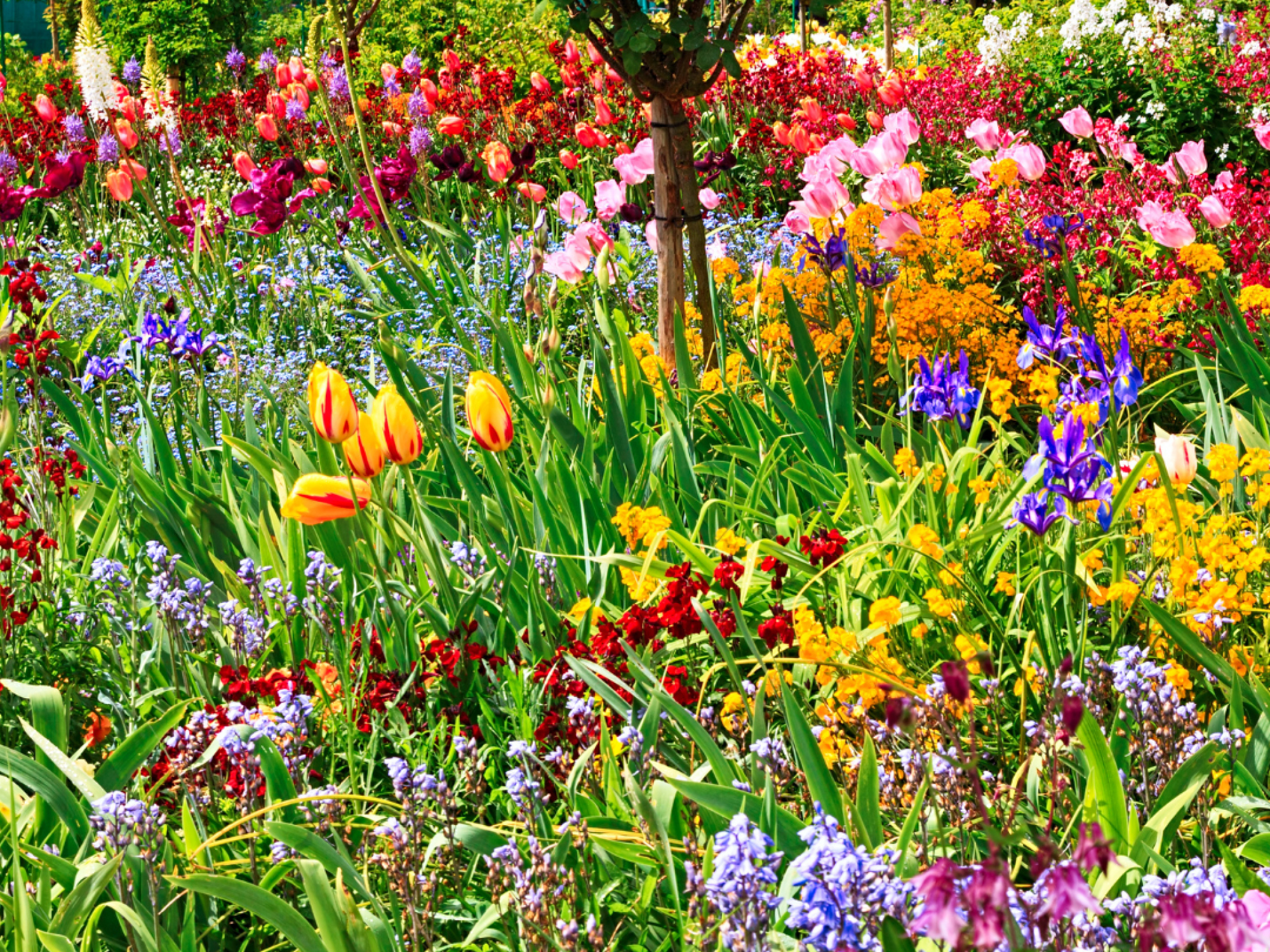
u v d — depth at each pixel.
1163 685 2.63
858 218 5.32
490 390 3.38
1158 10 11.91
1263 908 1.88
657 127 5.16
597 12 4.89
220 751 2.78
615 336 4.99
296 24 25.55
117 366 5.02
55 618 3.39
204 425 5.13
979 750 2.73
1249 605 2.95
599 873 2.51
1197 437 4.62
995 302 5.98
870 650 2.89
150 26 23.00
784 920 2.14
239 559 4.07
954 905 1.13
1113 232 6.27
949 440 4.36
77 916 2.22
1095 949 2.02
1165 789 2.36
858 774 2.57
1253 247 6.03
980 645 2.84
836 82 11.16
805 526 3.94
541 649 3.30
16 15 40.91
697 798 2.32
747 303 5.78
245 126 11.48
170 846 2.45
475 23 17.45
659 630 3.11
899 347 5.23
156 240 9.02
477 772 2.74
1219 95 10.59
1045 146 10.84
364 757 2.96
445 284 7.25
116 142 9.34
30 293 5.18
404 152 8.00
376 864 2.46
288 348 6.79
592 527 3.83
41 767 2.58
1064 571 3.00
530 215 8.49
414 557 3.89
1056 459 2.92
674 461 4.17
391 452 3.17
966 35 16.64
